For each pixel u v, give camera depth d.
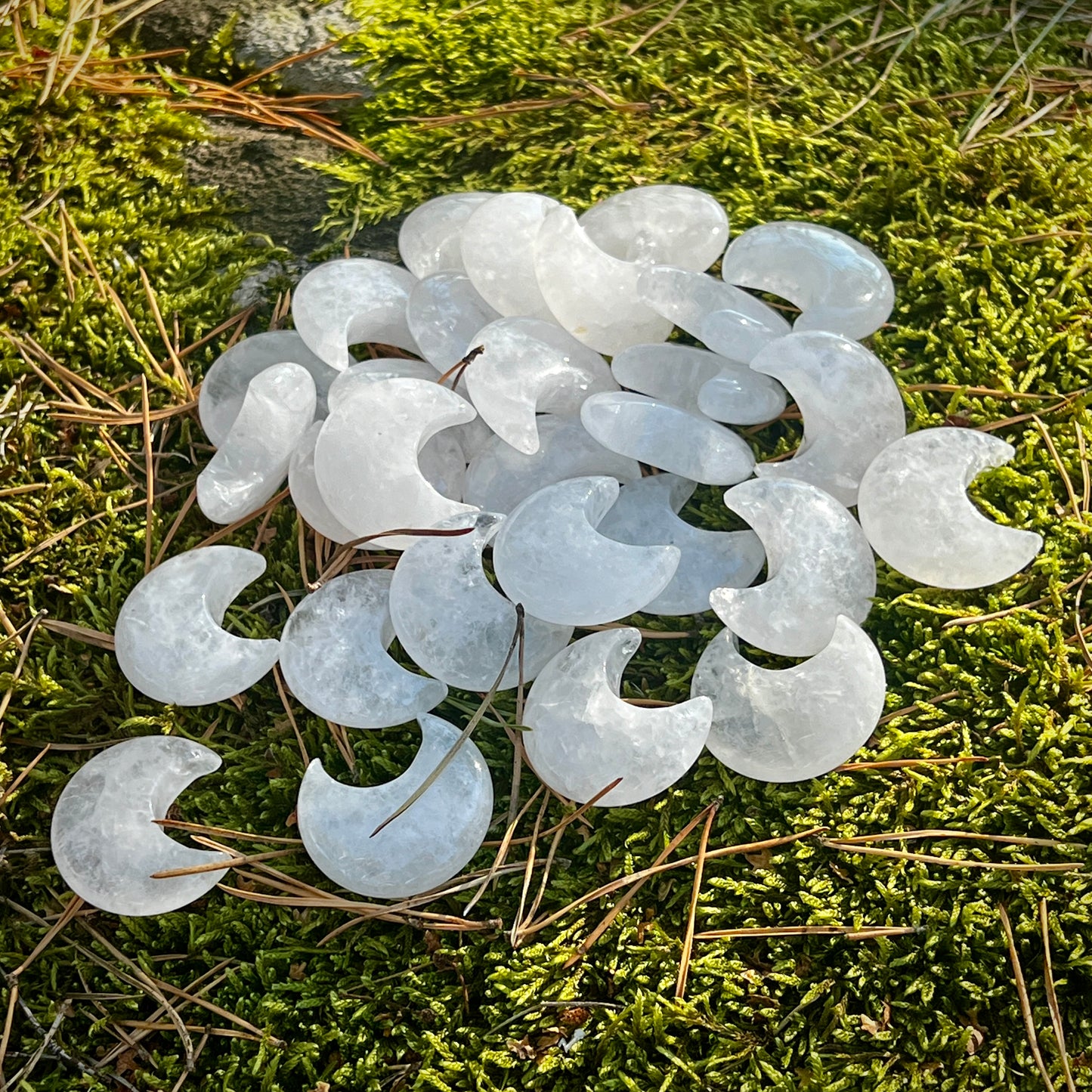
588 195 0.39
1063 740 0.34
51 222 0.39
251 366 0.36
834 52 0.41
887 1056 0.32
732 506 0.33
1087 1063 0.32
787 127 0.40
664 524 0.34
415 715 0.33
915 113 0.40
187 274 0.39
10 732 0.35
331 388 0.35
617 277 0.35
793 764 0.33
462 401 0.34
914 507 0.33
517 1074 0.32
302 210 0.40
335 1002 0.32
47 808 0.34
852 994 0.32
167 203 0.40
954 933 0.32
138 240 0.39
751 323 0.35
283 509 0.36
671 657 0.35
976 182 0.39
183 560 0.34
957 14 0.42
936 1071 0.32
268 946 0.33
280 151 0.40
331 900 0.33
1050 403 0.36
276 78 0.41
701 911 0.33
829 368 0.34
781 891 0.33
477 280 0.35
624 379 0.35
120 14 0.42
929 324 0.37
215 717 0.35
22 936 0.33
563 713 0.32
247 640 0.34
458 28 0.41
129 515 0.36
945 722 0.34
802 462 0.34
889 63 0.40
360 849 0.32
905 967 0.32
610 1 0.42
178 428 0.37
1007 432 0.36
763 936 0.33
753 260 0.35
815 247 0.35
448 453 0.35
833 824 0.33
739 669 0.33
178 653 0.33
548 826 0.34
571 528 0.32
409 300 0.35
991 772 0.33
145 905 0.32
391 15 0.42
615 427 0.33
